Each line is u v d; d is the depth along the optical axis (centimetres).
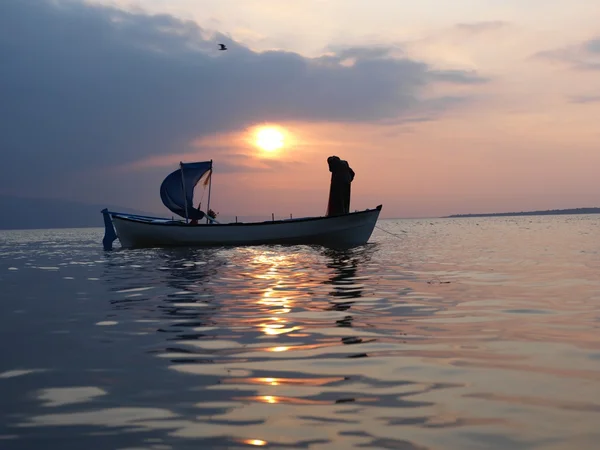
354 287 1320
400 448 383
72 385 550
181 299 1166
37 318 964
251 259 2277
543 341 711
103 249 3547
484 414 446
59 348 721
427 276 1557
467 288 1277
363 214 3250
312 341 732
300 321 881
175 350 693
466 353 652
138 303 1121
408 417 442
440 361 616
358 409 463
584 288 1249
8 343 759
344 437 404
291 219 3206
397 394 502
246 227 3084
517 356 634
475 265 1905
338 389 520
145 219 3466
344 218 3186
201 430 423
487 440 393
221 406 477
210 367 607
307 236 3169
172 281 1527
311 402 484
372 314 937
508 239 4072
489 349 671
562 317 884
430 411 455
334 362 619
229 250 2883
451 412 452
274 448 388
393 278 1517
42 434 421
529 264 1911
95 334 808
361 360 626
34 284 1541
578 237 4166
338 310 984
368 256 2406
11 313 1028
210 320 904
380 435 406
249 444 395
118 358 658
